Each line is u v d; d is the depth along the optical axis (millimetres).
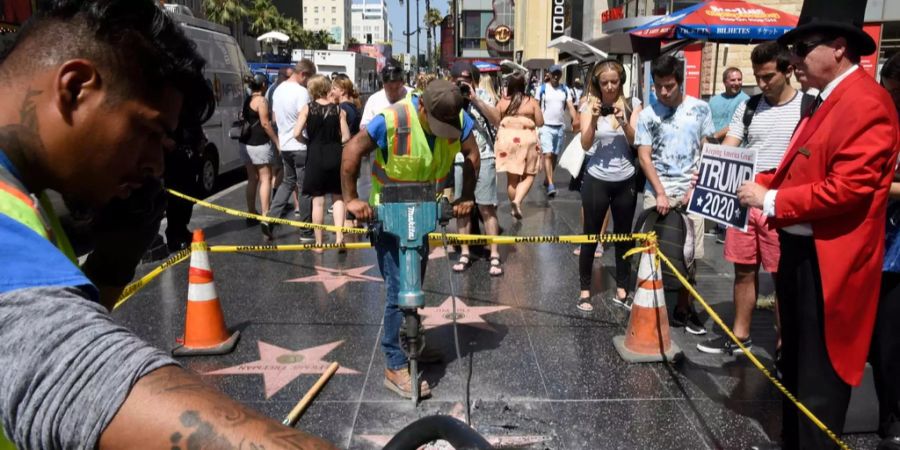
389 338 4059
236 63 12648
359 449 3504
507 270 6742
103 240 1174
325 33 85062
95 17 809
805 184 2900
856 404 3596
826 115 2852
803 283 2959
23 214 758
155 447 674
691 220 5062
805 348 2965
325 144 7125
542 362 4547
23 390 675
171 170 6984
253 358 4605
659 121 4996
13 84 812
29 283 713
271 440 698
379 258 4008
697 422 3777
